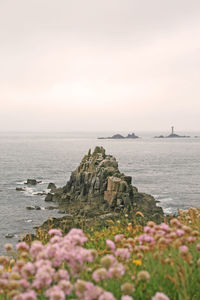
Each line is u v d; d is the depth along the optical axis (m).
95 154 80.62
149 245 5.65
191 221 9.88
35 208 61.62
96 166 74.25
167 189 87.25
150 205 63.56
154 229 5.95
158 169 136.88
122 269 4.30
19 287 3.94
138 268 5.83
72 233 5.21
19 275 4.20
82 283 3.76
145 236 5.71
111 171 69.06
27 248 5.06
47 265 4.30
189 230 5.59
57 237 5.22
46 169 129.38
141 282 5.01
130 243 5.97
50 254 4.66
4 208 61.69
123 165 152.62
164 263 5.25
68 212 59.59
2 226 48.78
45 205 65.56
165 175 117.19
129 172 125.50
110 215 40.06
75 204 66.00
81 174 73.38
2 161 162.50
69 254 4.56
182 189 87.31
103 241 8.71
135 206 60.03
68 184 77.19
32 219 53.66
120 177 66.50
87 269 5.29
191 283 4.99
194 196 77.50
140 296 4.80
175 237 5.48
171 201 71.50
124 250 5.14
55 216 56.06
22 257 4.86
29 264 4.31
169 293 4.89
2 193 77.75
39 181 96.31
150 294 4.75
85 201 68.12
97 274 4.07
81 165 77.25
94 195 67.50
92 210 59.31
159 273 5.27
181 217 10.49
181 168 141.38
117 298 4.64
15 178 103.00
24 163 153.00
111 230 10.24
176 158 199.75
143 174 119.62
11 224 50.12
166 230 5.83
